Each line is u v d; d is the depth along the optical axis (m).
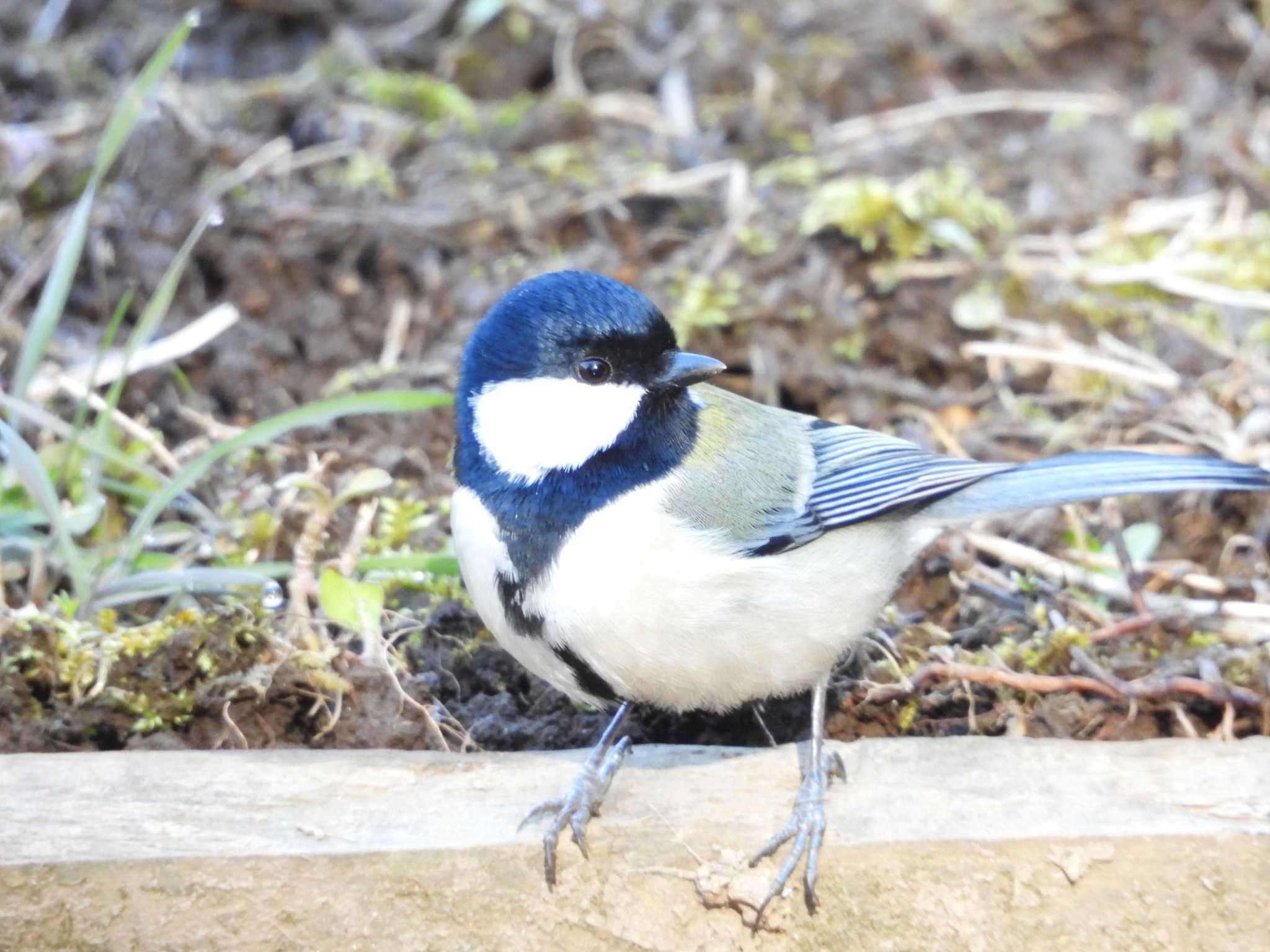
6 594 8.19
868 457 7.13
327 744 7.26
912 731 7.60
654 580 6.29
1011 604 8.35
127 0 13.34
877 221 10.95
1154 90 13.45
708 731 7.62
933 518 7.35
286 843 6.01
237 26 13.21
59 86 12.23
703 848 6.23
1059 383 10.43
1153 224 11.62
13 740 7.07
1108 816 6.26
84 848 5.92
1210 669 7.55
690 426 6.77
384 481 8.12
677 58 13.22
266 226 10.78
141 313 10.43
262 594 8.04
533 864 6.13
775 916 6.20
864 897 6.20
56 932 5.92
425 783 6.43
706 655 6.43
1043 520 9.07
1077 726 7.48
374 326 10.48
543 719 7.59
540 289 6.52
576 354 6.43
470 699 7.73
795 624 6.55
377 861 5.99
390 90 12.39
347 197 11.13
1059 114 12.95
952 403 10.33
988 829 6.20
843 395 10.30
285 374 10.21
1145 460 7.18
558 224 11.16
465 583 6.72
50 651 7.37
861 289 10.86
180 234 10.72
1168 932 6.23
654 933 6.25
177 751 6.63
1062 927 6.21
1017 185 12.14
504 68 13.24
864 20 13.74
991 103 12.88
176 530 8.65
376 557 8.30
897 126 12.66
